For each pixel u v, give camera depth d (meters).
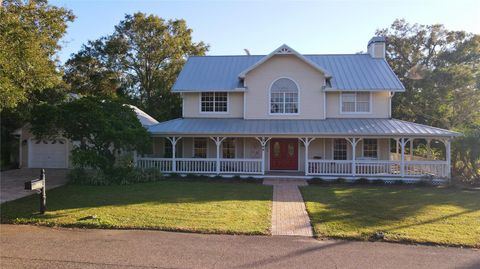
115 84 43.25
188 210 11.45
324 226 9.60
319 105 23.17
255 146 23.69
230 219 10.25
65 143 26.45
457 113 32.97
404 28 43.91
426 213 11.38
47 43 18.89
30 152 26.66
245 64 26.38
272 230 9.28
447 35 41.97
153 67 44.06
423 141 34.50
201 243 8.11
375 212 11.51
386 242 8.29
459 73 31.55
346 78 23.86
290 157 23.53
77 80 41.59
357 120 22.72
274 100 23.50
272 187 17.33
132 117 20.27
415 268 6.65
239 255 7.32
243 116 23.70
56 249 7.61
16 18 13.41
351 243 8.22
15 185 17.44
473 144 19.83
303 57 22.80
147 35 43.19
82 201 13.05
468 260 7.09
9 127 26.09
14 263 6.77
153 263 6.82
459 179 19.78
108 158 19.39
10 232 8.98
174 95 42.16
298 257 7.22
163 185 17.72
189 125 22.38
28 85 14.08
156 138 24.52
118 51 42.66
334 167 21.08
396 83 23.09
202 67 26.16
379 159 22.77
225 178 20.75
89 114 18.00
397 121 22.33
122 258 7.07
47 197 13.96
